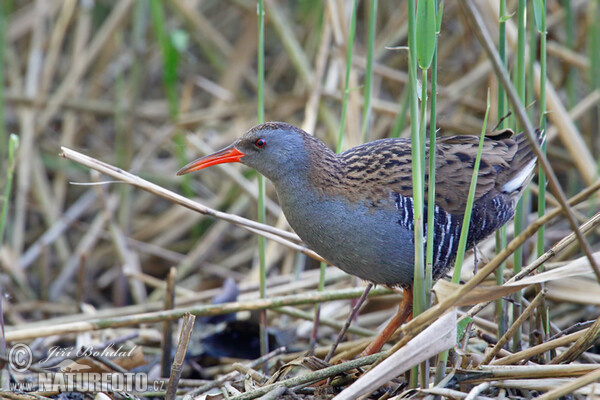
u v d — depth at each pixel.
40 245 12.77
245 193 12.64
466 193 7.31
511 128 7.94
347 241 7.31
